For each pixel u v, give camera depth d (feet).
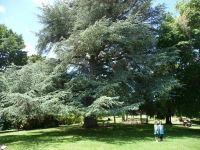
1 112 81.10
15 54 161.79
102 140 77.82
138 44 93.04
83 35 83.20
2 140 83.25
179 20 104.99
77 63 98.58
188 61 108.06
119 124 128.98
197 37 104.06
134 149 65.21
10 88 83.61
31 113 82.84
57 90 89.66
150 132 95.20
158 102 112.16
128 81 95.45
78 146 68.74
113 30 84.99
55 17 98.43
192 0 104.63
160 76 99.30
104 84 87.51
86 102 93.20
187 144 72.90
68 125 135.33
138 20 92.02
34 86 84.64
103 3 93.76
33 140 79.97
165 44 108.17
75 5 102.12
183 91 109.81
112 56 99.86
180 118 175.83
